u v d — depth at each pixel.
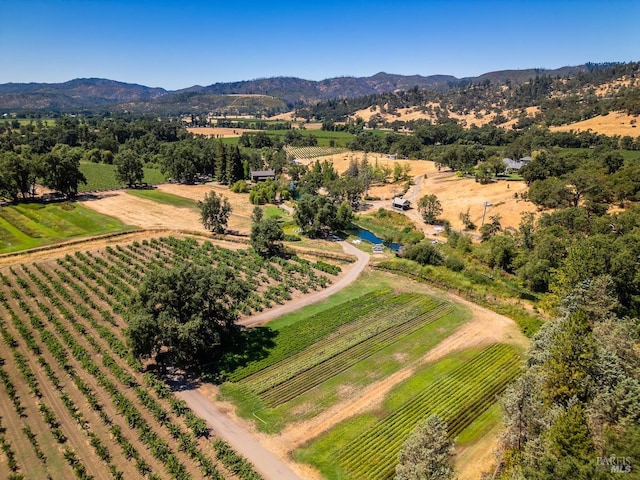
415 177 195.50
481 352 62.62
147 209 136.75
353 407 50.41
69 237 103.94
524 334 68.50
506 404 40.06
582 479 29.05
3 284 78.06
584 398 39.53
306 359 59.62
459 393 53.06
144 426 44.41
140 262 92.12
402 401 51.50
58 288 76.06
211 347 59.22
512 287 85.56
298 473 40.94
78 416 45.66
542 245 86.56
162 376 54.78
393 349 63.03
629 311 69.81
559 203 117.12
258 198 153.25
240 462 41.06
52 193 148.25
